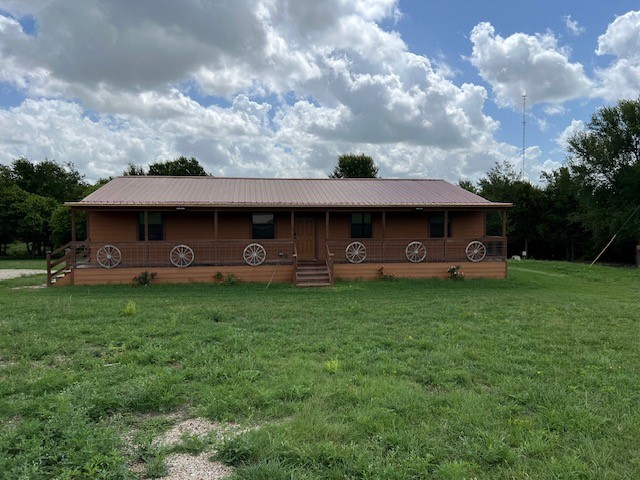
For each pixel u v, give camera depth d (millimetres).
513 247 43031
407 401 4578
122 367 5707
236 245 18141
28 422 3965
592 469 3303
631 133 32750
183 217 18328
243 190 19031
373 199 18312
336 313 10047
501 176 42344
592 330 8430
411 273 17562
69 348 6656
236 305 11102
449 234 20047
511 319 9398
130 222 17906
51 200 39906
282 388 4902
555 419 4145
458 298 12711
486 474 3248
